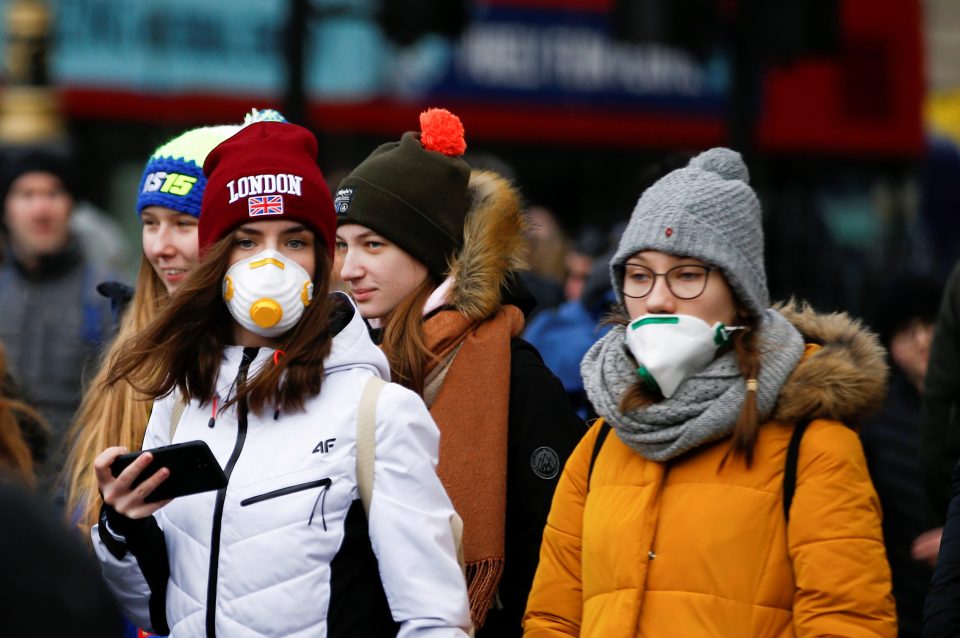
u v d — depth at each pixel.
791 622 7.09
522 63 38.34
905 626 11.88
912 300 12.42
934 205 44.19
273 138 7.37
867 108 42.84
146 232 9.43
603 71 39.19
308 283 7.15
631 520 7.35
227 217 7.21
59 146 15.52
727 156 7.85
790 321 7.77
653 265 7.52
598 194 39.38
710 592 7.12
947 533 7.46
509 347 9.10
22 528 4.32
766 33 21.55
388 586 6.83
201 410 7.23
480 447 8.75
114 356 9.02
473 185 9.55
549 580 7.86
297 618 6.72
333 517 6.83
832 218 42.06
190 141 9.48
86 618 4.35
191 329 7.18
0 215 15.59
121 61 34.12
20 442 8.35
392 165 9.37
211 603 6.81
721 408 7.21
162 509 7.12
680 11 21.36
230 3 35.09
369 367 7.20
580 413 12.55
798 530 7.04
